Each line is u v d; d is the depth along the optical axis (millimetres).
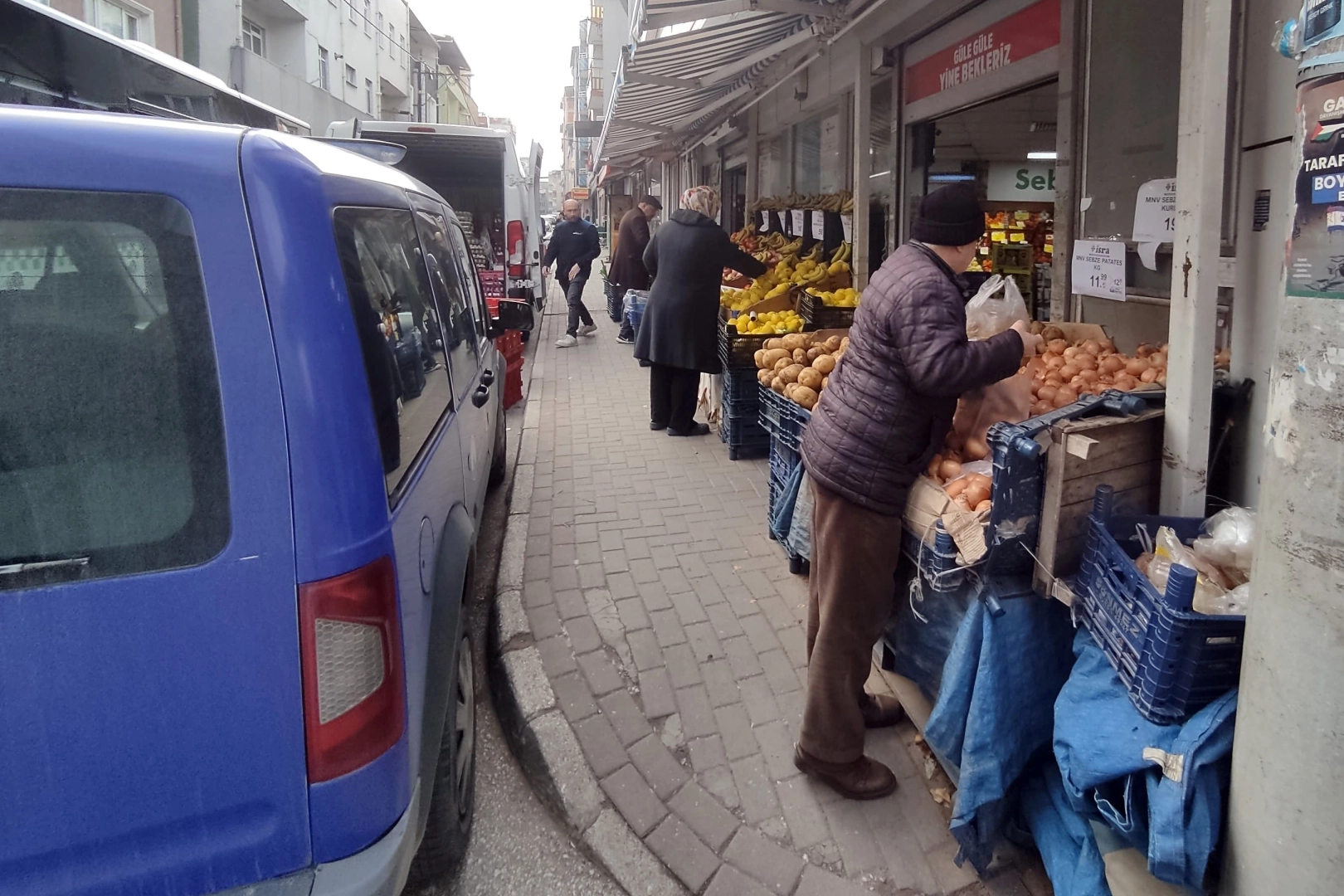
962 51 6469
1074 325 4012
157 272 1544
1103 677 2049
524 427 7398
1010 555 2338
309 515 1595
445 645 2232
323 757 1641
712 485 5805
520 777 3129
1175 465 2277
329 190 1804
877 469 2467
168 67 3562
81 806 1542
